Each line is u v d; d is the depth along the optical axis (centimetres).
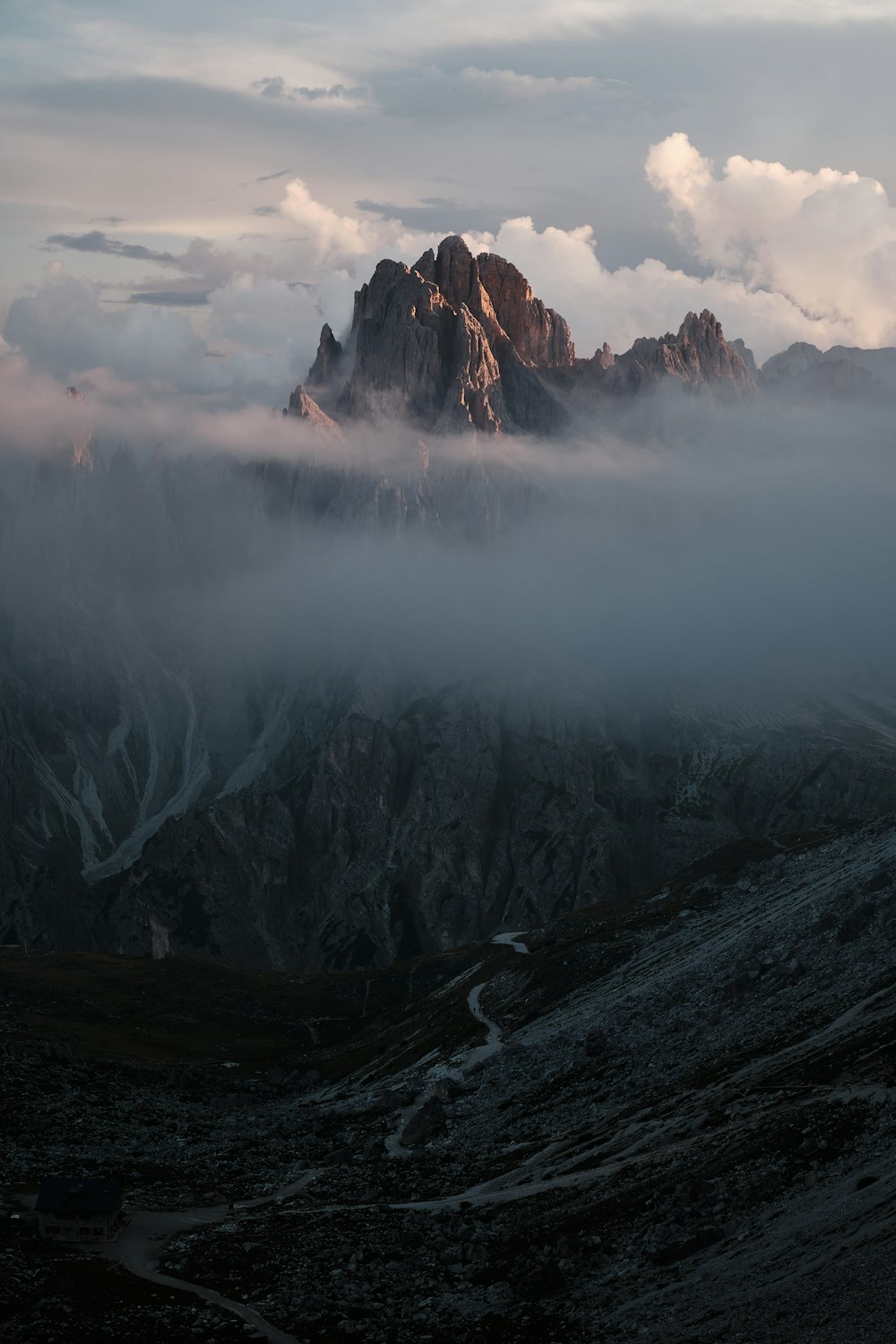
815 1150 13238
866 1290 10162
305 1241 14850
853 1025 16462
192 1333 12400
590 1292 12300
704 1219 12850
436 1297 12962
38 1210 15225
